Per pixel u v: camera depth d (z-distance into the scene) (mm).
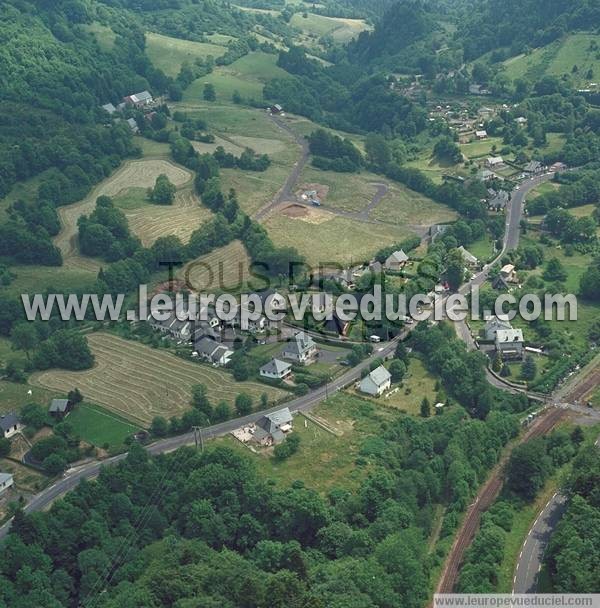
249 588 184375
